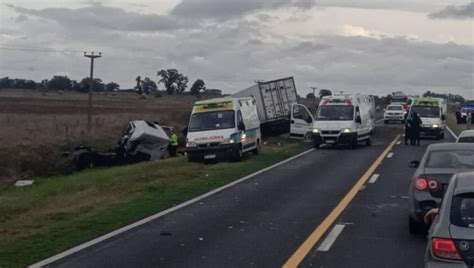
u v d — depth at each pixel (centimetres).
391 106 6912
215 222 1448
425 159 1363
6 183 2756
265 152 3500
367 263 1068
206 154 2989
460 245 734
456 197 794
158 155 3675
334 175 2395
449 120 7906
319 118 3766
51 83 17250
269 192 1944
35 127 4756
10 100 9938
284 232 1334
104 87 17950
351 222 1450
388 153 3378
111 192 2055
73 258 1099
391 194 1895
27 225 1473
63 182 2666
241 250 1164
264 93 4684
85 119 5772
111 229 1367
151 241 1242
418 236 1294
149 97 14762
